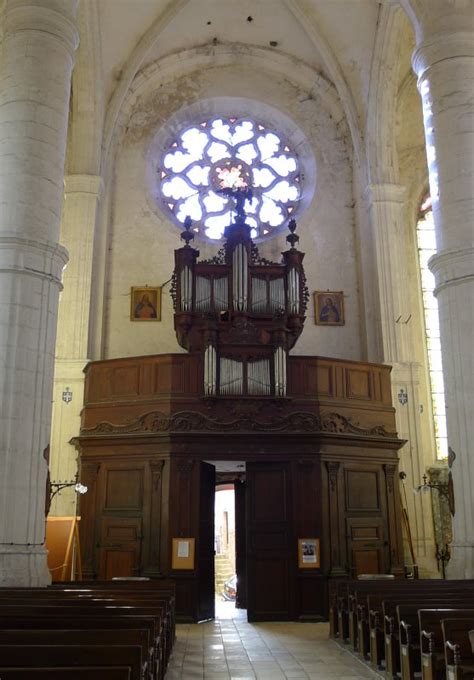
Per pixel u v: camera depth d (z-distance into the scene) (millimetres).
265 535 15859
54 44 13414
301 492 16094
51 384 12281
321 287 22500
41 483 11773
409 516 19094
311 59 23438
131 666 4859
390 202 21438
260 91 24234
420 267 23734
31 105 12938
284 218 23594
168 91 24078
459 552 12328
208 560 16125
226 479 20438
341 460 16656
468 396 12711
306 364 17078
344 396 17297
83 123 21281
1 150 12820
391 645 8664
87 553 16234
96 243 21000
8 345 11789
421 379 22484
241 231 18547
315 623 15164
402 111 23859
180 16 22391
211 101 24203
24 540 11297
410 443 19500
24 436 11633
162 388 16688
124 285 22047
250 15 22594
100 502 16453
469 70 14148
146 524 15883
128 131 23547
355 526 16406
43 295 12289
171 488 15906
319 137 23922
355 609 10867
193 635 13383
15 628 6484
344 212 23234
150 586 11570
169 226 22797
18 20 13414
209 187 23766
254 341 17125
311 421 16516
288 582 15609
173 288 19156
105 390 17312
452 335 13102
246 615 16781
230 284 18156
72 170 20984
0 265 12086
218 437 16172
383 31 20859
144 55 22156
